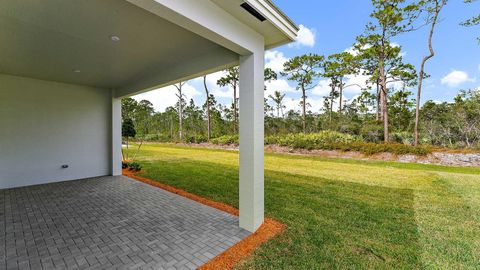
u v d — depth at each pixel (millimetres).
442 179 6141
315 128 19719
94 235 2793
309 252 2398
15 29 2740
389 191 4918
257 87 2941
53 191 4820
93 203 4062
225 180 6004
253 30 2863
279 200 4238
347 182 5773
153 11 1932
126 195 4590
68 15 2414
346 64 15953
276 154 12289
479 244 2625
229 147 16844
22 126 5172
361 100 18547
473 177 6422
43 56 3723
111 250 2436
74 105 5961
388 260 2273
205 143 19203
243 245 2543
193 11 2084
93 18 2490
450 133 12164
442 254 2400
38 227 3016
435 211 3691
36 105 5359
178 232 2887
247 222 2957
